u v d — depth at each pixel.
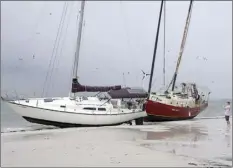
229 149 14.25
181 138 17.88
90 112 23.70
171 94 34.88
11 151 12.64
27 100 23.38
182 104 34.75
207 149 14.19
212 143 16.05
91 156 11.59
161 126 25.34
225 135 19.53
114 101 25.72
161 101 32.47
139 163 10.50
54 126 24.59
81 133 19.22
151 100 30.73
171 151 13.35
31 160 10.89
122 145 14.45
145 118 31.09
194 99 37.78
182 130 22.30
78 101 23.83
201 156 12.53
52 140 16.03
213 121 32.00
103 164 10.26
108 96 25.12
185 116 33.91
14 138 16.75
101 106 24.41
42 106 22.73
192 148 14.39
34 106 22.55
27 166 10.02
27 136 17.64
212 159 12.02
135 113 26.69
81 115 23.23
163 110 31.30
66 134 18.67
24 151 12.64
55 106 23.00
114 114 24.81
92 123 23.80
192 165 10.55
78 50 25.19
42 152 12.41
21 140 15.96
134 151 12.82
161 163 10.59
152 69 32.84
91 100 24.45
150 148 13.89
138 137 17.88
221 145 15.41
